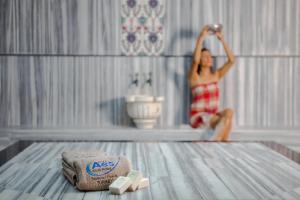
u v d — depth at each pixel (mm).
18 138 3438
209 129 3465
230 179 1386
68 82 3828
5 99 3834
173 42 3816
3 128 3523
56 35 3791
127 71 3828
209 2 3795
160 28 3805
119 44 3805
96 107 3855
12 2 3756
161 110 3850
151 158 1719
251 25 3814
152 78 3840
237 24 3812
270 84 3867
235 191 1247
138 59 3826
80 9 3773
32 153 1818
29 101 3836
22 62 3814
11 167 1545
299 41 3830
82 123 3855
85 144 2068
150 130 3436
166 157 1739
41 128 3541
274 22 3814
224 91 3854
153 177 1413
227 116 3377
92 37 3793
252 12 3809
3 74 3816
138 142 2135
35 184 1323
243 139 3445
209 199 1172
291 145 3449
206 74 3670
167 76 3842
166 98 3855
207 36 3811
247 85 3859
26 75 3820
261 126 3771
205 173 1465
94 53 3805
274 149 1932
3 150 1893
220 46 3818
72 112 3848
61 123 3850
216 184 1324
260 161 1663
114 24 3789
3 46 3789
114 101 3848
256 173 1465
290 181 1358
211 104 3656
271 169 1525
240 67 3852
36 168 1533
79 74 3828
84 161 1291
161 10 3791
